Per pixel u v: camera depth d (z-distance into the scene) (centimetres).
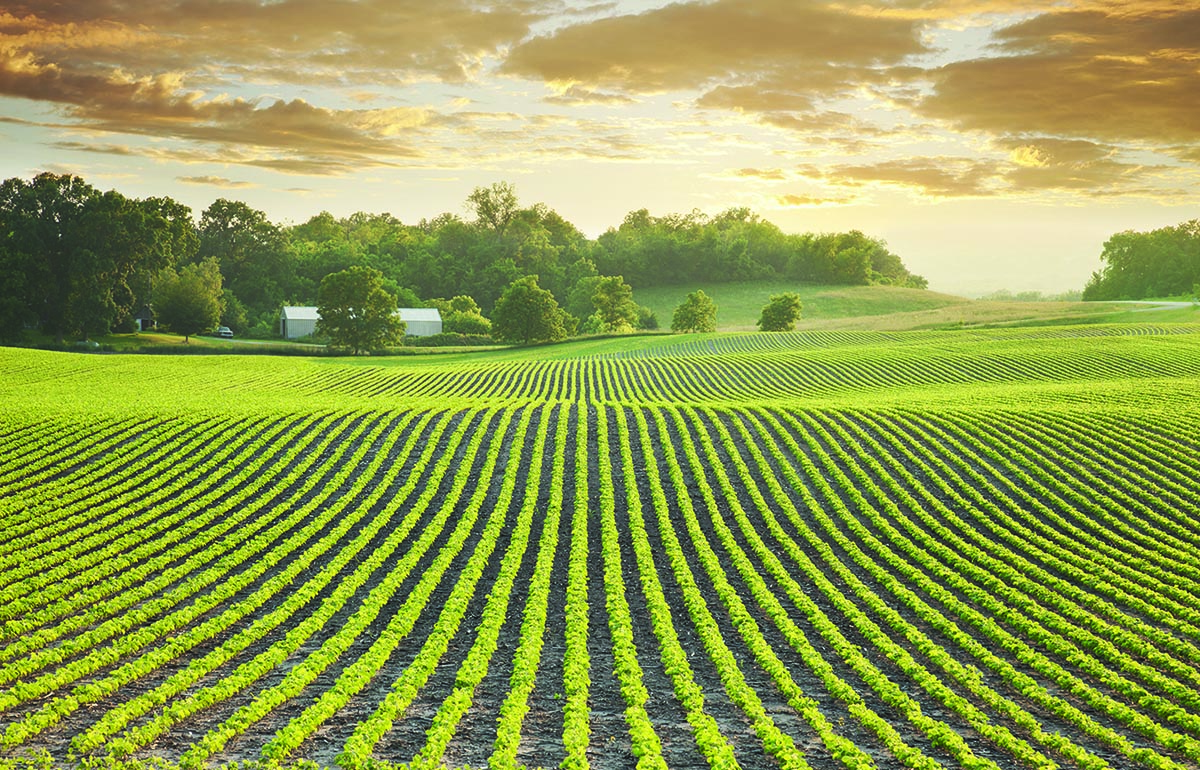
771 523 3158
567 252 19738
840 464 3941
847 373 7306
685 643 2208
